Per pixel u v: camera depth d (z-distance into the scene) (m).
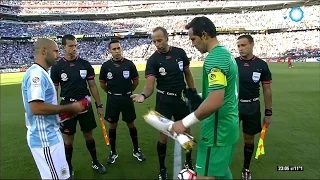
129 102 5.05
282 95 11.28
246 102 4.18
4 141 6.47
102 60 43.12
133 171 4.61
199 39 2.54
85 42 47.66
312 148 5.36
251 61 4.18
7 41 43.59
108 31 48.66
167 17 54.03
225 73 2.39
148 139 6.30
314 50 37.97
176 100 4.25
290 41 42.88
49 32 47.38
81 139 6.50
